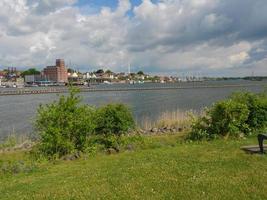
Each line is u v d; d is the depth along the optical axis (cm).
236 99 1958
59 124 1620
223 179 1007
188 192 917
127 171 1169
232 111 1778
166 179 1038
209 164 1192
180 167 1170
